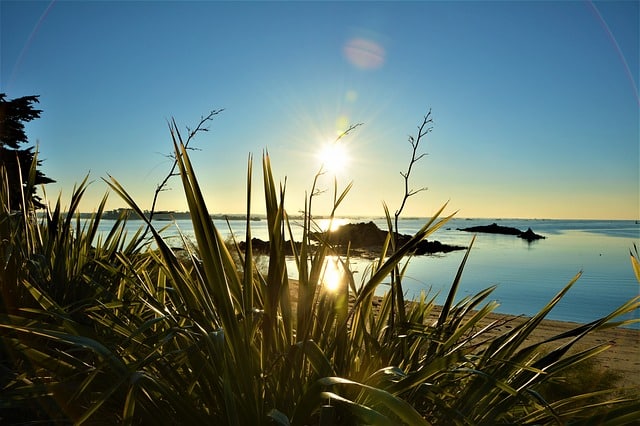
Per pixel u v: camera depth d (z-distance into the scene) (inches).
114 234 164.6
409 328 92.8
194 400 80.0
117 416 79.7
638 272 98.3
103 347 67.4
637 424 77.6
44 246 144.3
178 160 74.5
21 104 543.2
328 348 86.5
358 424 76.4
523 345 293.1
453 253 1831.9
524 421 86.7
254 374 75.7
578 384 142.6
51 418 76.3
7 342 74.7
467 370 73.4
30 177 150.1
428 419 84.7
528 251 1979.6
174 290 103.7
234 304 83.4
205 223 72.9
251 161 80.4
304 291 81.8
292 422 67.0
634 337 370.9
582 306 632.4
